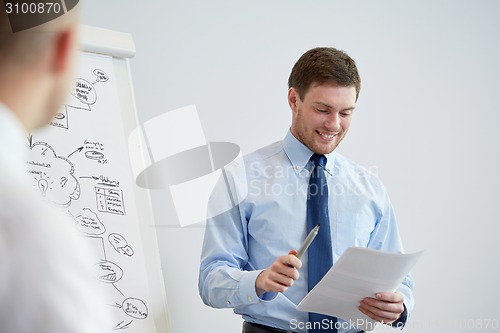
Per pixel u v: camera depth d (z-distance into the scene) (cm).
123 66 183
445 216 243
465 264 244
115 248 166
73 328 40
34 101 47
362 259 133
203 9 221
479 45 249
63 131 166
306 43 232
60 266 41
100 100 175
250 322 166
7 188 42
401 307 148
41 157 160
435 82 245
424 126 243
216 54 221
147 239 173
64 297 41
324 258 165
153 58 214
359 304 148
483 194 247
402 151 240
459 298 243
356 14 238
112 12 209
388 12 241
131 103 181
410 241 239
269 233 168
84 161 168
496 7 249
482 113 248
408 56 243
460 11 248
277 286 145
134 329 163
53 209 44
